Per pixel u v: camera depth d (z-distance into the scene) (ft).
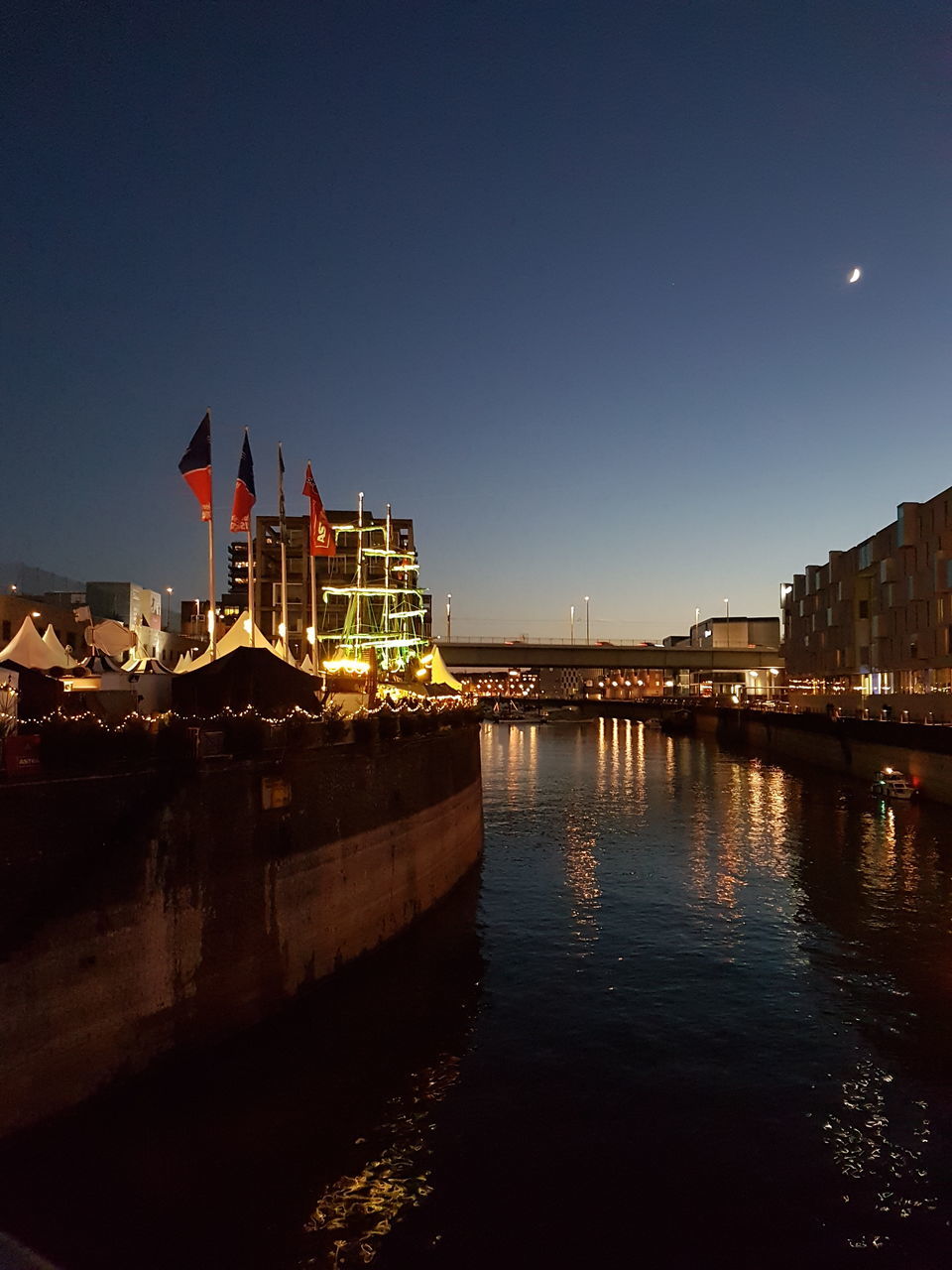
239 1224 40.57
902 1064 58.54
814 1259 39.01
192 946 53.93
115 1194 42.27
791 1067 58.08
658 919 94.17
